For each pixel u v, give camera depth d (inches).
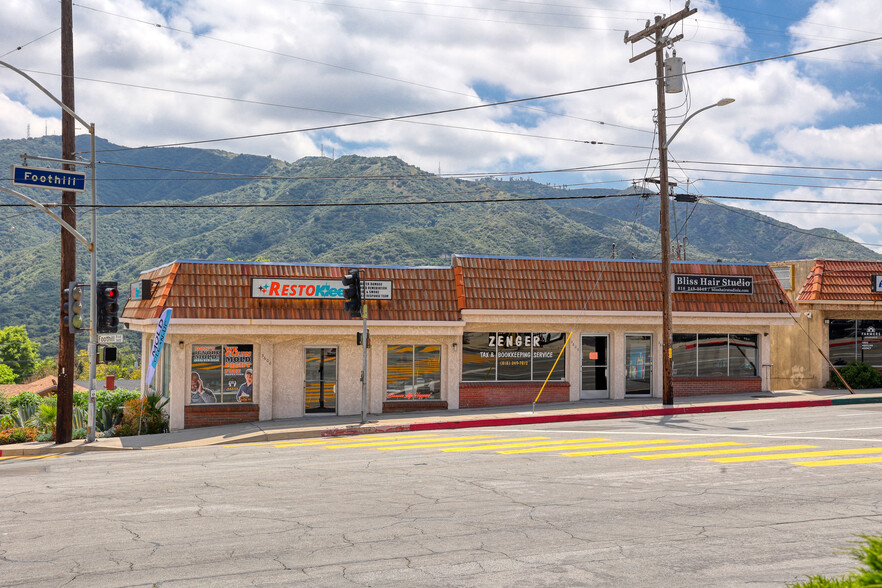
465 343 1037.2
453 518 409.4
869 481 499.5
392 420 916.0
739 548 345.1
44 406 956.0
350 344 996.6
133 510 445.1
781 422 823.7
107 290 837.2
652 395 1101.1
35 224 7637.8
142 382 1146.7
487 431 832.9
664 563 323.0
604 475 533.0
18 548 363.6
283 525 399.2
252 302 938.1
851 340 1208.8
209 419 940.0
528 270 1048.8
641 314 1062.4
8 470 649.6
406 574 311.4
